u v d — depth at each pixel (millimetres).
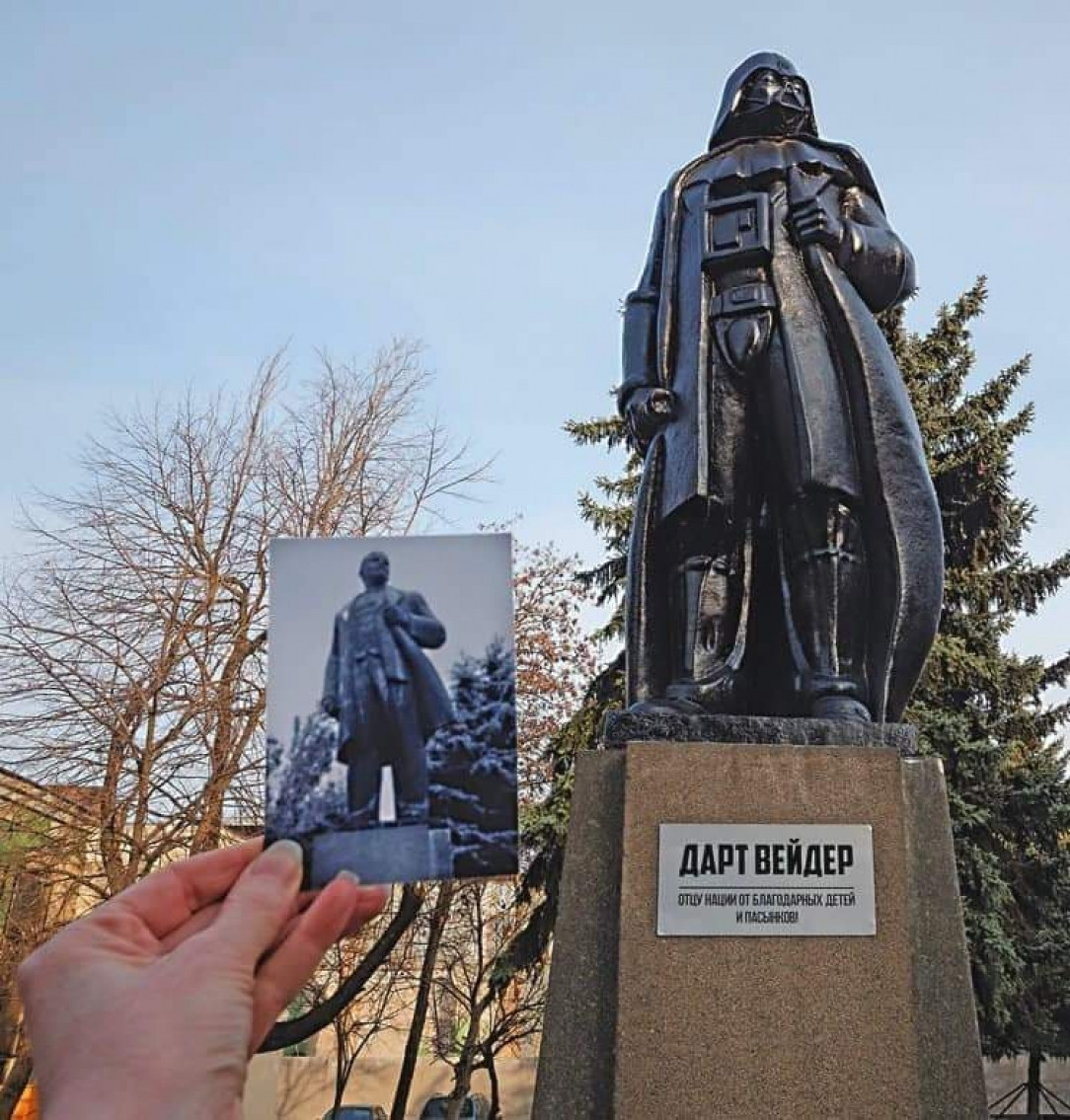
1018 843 16000
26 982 1224
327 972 19609
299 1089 30094
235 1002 1192
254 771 14547
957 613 17422
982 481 17766
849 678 4402
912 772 3992
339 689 1523
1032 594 17953
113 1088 1093
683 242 5066
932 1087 3604
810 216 4895
